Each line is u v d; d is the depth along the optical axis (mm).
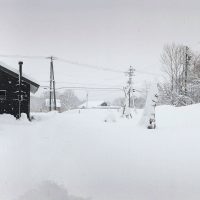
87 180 7543
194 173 8062
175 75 57875
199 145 11297
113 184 7289
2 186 7027
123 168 8547
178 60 57500
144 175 7969
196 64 56688
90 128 16656
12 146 11438
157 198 6484
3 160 9289
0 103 26109
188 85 52969
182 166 8719
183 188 7039
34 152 10336
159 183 7371
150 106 17734
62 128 16781
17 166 8633
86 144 11625
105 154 10023
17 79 26312
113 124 20219
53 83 53688
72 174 7977
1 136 14133
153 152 10344
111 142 12047
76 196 6457
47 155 9922
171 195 6637
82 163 8984
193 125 18125
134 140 12531
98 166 8711
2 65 25734
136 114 35219
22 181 7367
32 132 15789
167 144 11664
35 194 6438
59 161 9164
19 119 24781
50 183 7129
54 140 12625
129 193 6734
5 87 26250
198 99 51719
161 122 21562
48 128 17297
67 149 10781
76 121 21984
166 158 9586
